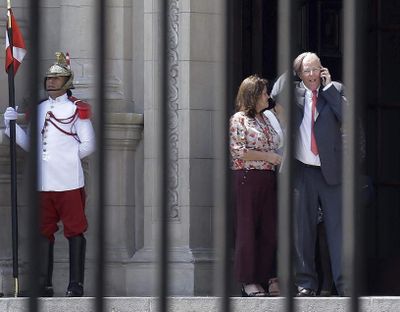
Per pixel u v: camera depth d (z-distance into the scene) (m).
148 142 32.53
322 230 28.36
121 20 32.75
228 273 11.33
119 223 32.44
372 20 36.91
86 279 31.47
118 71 32.78
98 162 10.72
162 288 10.96
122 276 32.09
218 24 32.00
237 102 28.02
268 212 27.92
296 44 11.41
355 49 11.18
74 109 29.44
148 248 32.22
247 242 27.61
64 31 32.81
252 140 27.69
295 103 11.49
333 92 27.17
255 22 35.25
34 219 10.37
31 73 10.36
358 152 11.33
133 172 32.66
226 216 11.36
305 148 27.12
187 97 32.06
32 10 10.29
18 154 31.81
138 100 32.88
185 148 32.06
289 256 11.37
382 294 33.91
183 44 32.09
